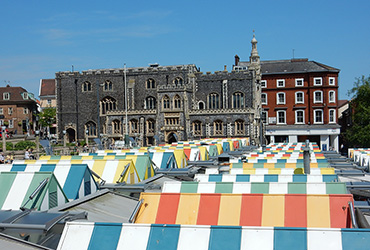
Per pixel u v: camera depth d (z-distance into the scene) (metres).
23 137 86.00
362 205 20.58
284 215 16.95
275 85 116.06
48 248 14.54
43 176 21.58
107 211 21.53
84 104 117.12
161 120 106.62
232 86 108.69
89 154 45.78
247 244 12.80
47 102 151.62
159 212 17.86
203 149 49.12
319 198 17.17
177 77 111.31
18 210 19.52
